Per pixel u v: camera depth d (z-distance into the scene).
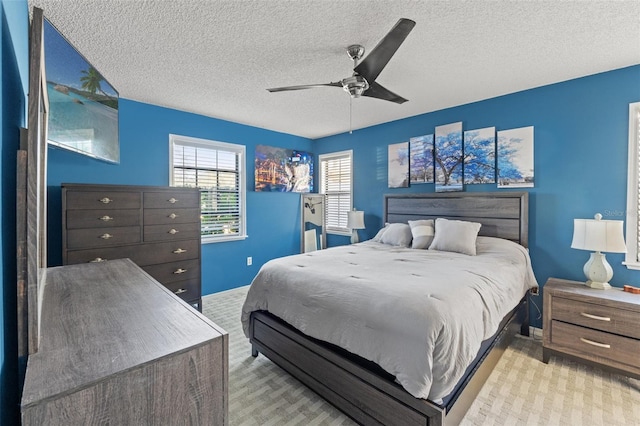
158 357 0.69
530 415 1.80
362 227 4.39
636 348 2.01
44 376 0.62
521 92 3.09
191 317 0.93
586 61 2.43
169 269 3.08
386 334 1.56
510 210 3.10
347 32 2.02
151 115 3.48
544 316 2.41
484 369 1.87
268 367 2.37
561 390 2.04
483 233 3.28
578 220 2.42
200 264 3.33
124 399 0.65
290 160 5.04
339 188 5.12
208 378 0.77
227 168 4.28
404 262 2.53
